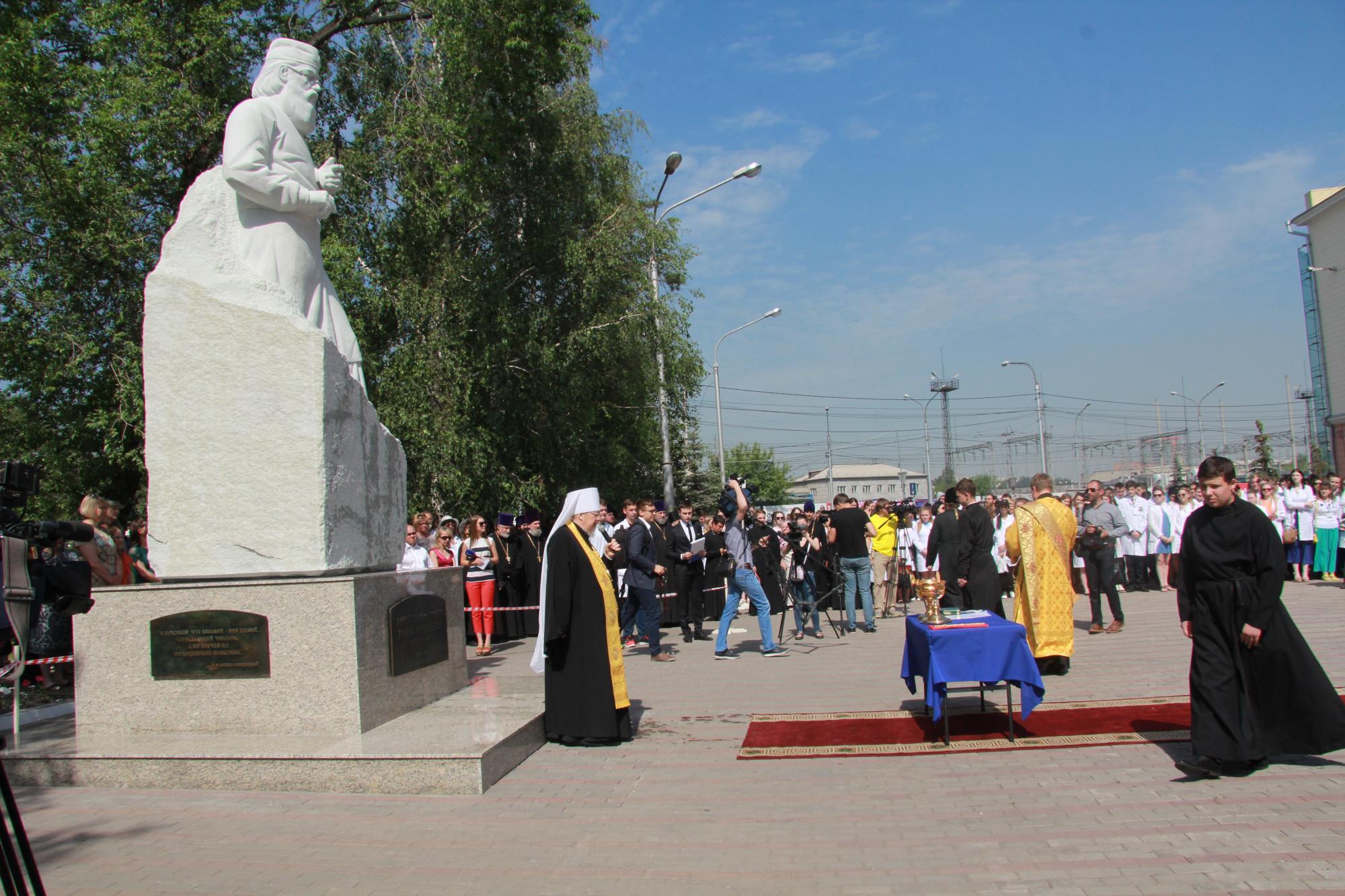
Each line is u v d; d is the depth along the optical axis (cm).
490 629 1221
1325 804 472
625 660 1155
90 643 630
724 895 391
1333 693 523
